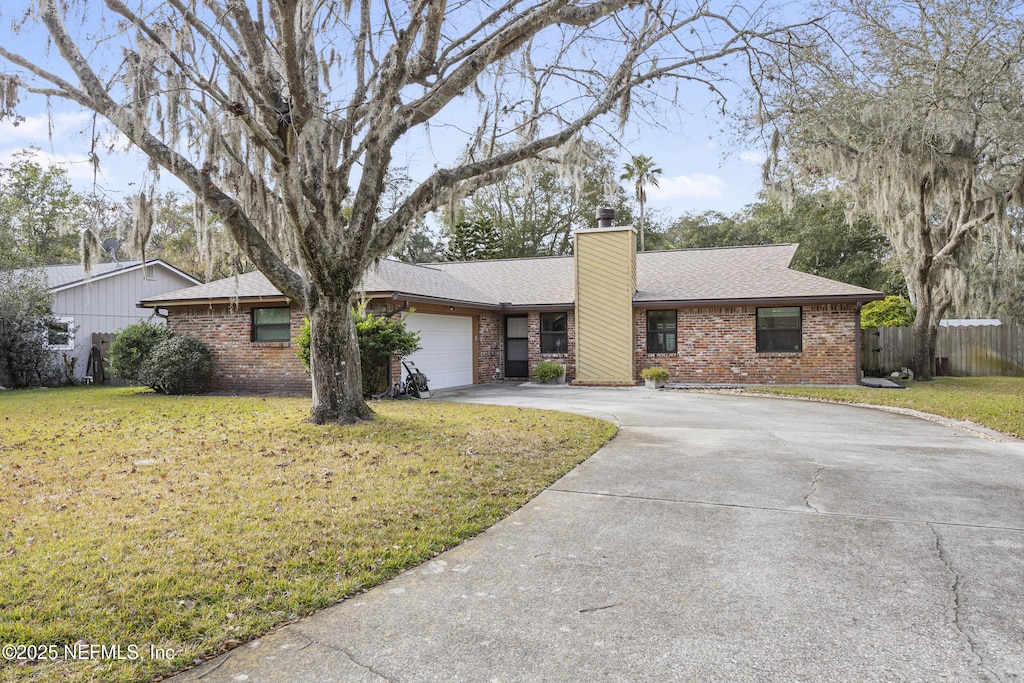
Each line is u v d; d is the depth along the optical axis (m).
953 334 19.91
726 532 4.44
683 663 2.70
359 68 8.09
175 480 5.74
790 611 3.20
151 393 15.23
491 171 9.39
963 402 11.63
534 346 18.86
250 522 4.47
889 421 9.91
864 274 29.92
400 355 13.70
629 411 11.16
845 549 4.07
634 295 17.67
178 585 3.40
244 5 7.01
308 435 8.08
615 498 5.33
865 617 3.12
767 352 16.53
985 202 15.98
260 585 3.45
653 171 33.19
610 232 17.59
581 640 2.92
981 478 5.95
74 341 18.73
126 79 6.96
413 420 9.49
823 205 26.31
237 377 15.70
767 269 18.27
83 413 10.85
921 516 4.76
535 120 9.73
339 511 4.76
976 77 13.74
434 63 8.15
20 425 9.35
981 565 3.78
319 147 7.76
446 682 2.56
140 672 2.60
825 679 2.57
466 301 16.22
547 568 3.81
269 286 15.73
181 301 15.59
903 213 18.50
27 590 3.30
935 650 2.79
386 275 15.49
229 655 2.78
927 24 14.24
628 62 8.91
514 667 2.68
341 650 2.83
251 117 7.04
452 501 5.12
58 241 28.23
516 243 34.84
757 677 2.59
